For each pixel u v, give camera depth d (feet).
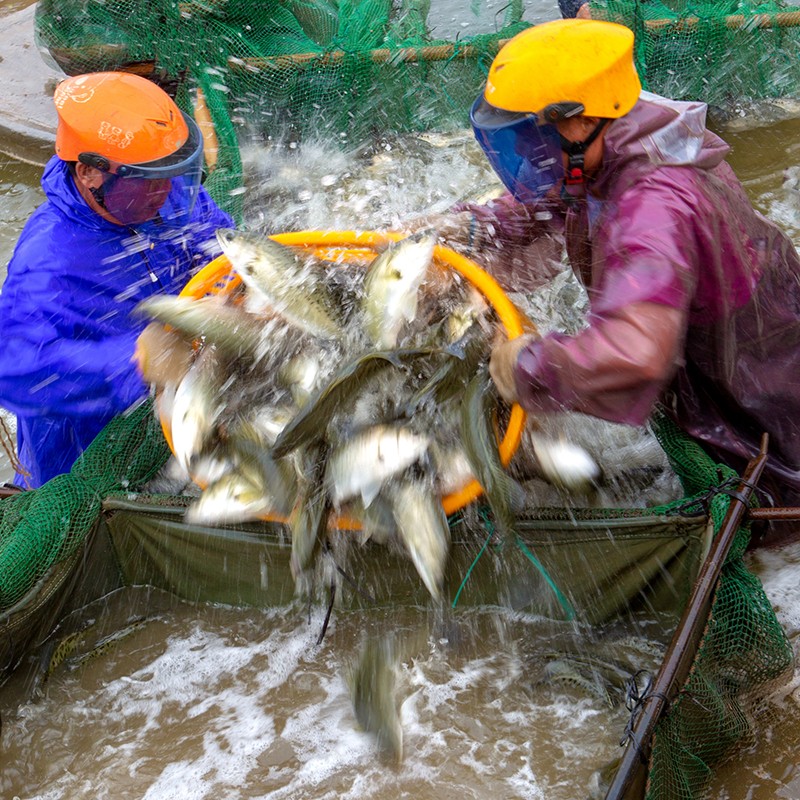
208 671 10.86
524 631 10.94
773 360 10.41
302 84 20.29
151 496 10.90
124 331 11.50
